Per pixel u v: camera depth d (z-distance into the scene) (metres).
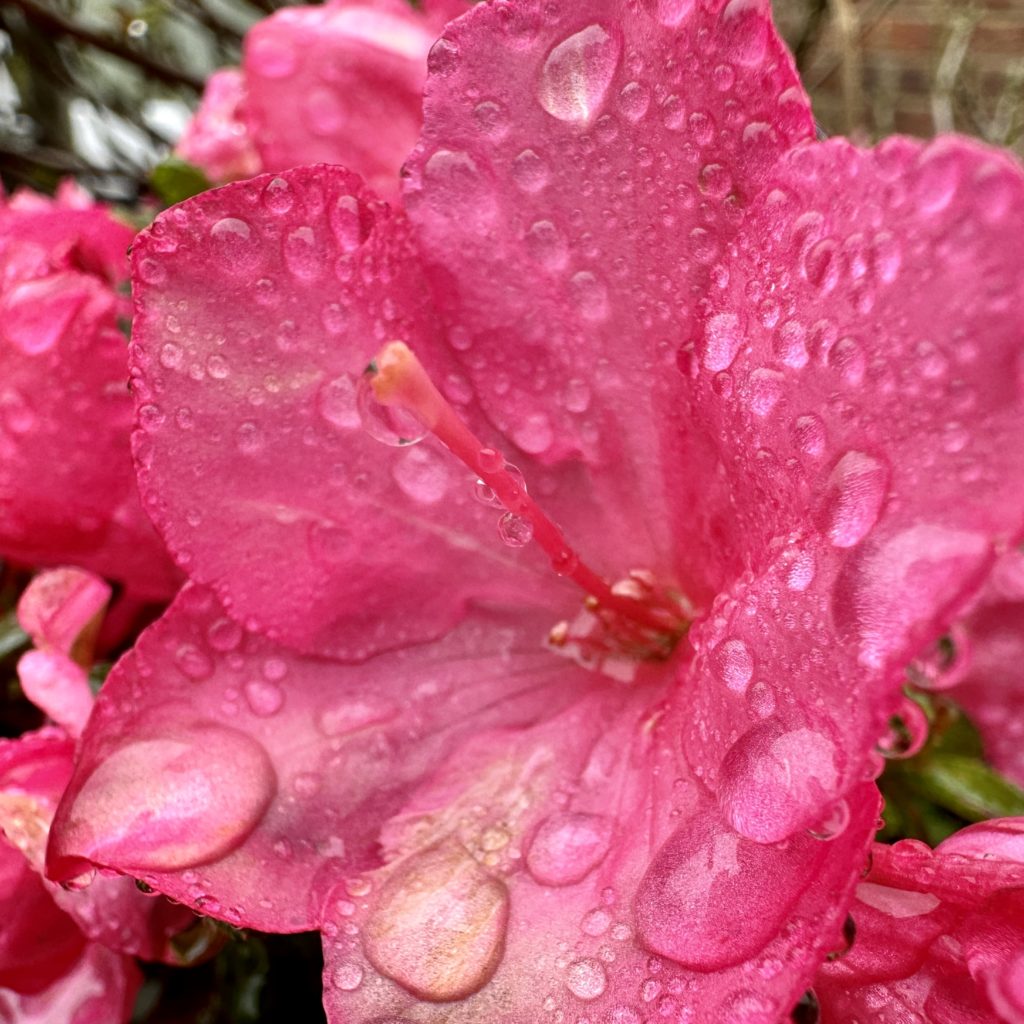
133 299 0.05
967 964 0.05
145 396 0.05
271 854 0.05
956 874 0.05
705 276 0.05
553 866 0.05
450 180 0.05
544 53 0.05
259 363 0.05
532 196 0.05
